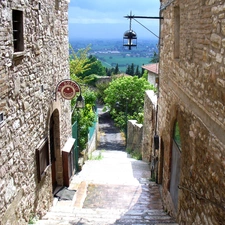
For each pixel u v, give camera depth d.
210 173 4.23
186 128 5.63
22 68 5.36
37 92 6.29
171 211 6.98
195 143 4.98
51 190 7.61
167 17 7.88
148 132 12.77
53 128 8.50
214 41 4.07
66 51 9.14
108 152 17.59
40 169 6.42
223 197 3.75
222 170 3.79
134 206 8.10
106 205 8.18
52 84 7.51
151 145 11.80
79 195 8.69
